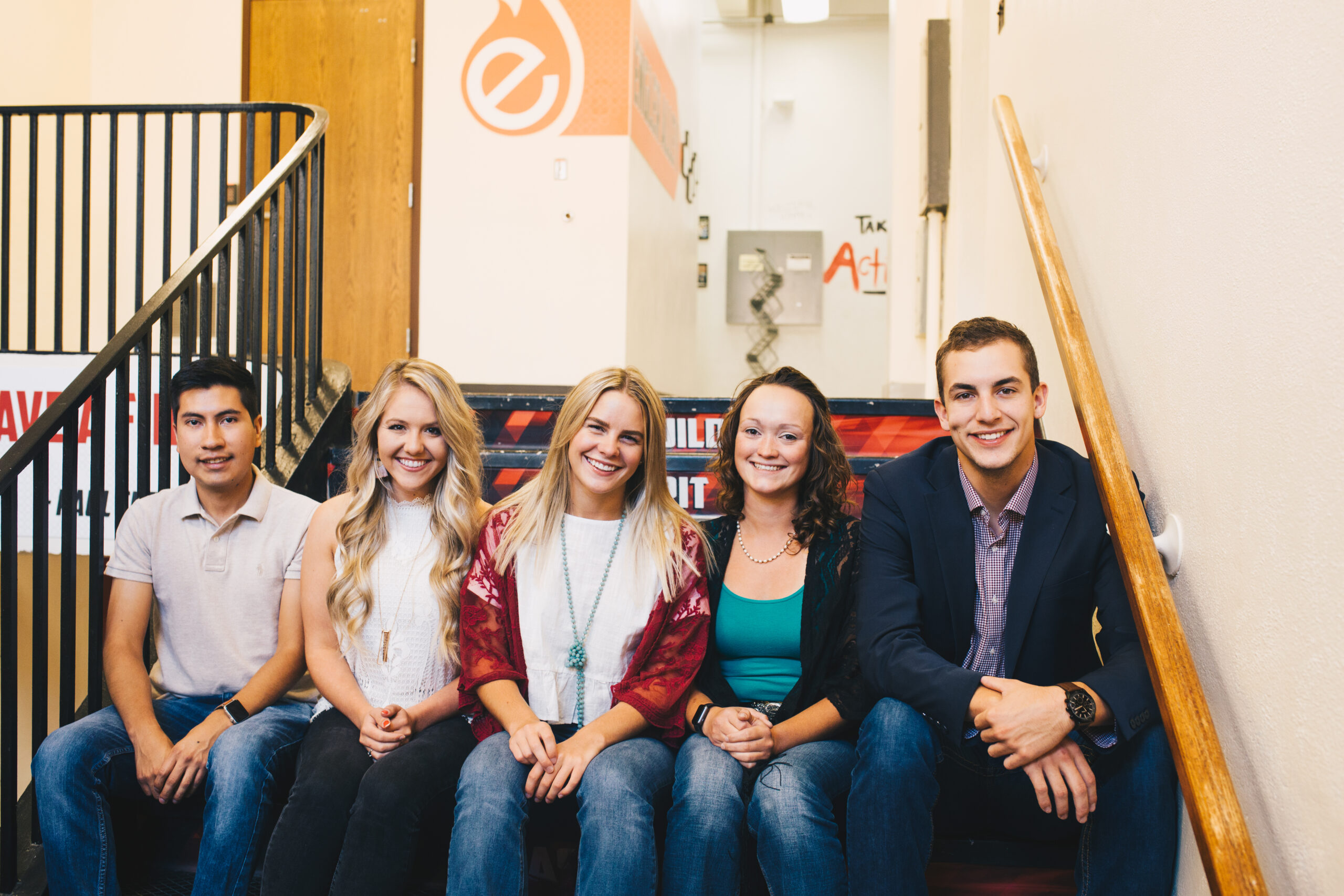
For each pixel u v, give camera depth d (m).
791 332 7.75
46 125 4.22
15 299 4.17
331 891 1.41
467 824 1.40
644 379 1.71
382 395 1.72
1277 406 1.08
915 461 1.67
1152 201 1.52
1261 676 1.11
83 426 2.45
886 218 7.64
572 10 4.24
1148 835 1.32
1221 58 1.25
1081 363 1.54
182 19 4.38
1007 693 1.34
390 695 1.67
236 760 1.53
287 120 4.34
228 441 1.75
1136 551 1.28
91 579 1.80
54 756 1.56
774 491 1.65
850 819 1.39
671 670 1.61
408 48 4.31
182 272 2.04
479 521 1.79
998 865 1.53
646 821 1.39
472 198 4.31
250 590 1.78
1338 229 0.95
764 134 7.75
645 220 4.70
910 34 4.78
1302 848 1.01
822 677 1.61
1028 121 2.53
